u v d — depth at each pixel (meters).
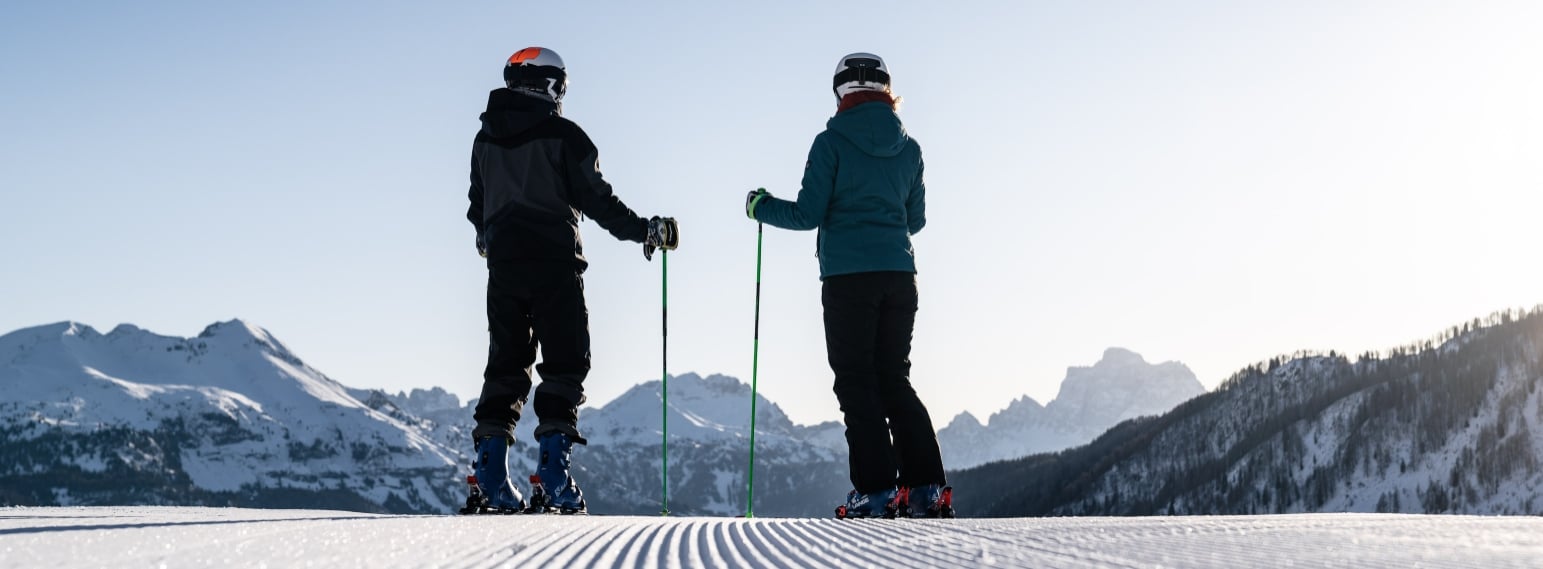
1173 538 2.84
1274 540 2.78
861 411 5.59
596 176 5.49
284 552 1.99
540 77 5.51
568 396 5.34
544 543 2.49
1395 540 2.79
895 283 5.75
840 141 5.81
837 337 5.74
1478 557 2.31
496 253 5.38
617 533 2.88
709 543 2.62
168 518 2.97
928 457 5.76
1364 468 156.12
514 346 5.39
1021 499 197.12
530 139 5.41
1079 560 2.23
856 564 2.16
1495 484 138.25
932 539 2.80
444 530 2.71
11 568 1.56
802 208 5.82
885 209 5.82
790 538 2.78
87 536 2.02
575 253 5.47
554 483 5.27
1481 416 154.25
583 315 5.47
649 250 5.72
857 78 5.91
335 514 3.73
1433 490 142.88
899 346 5.84
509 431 5.29
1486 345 170.75
